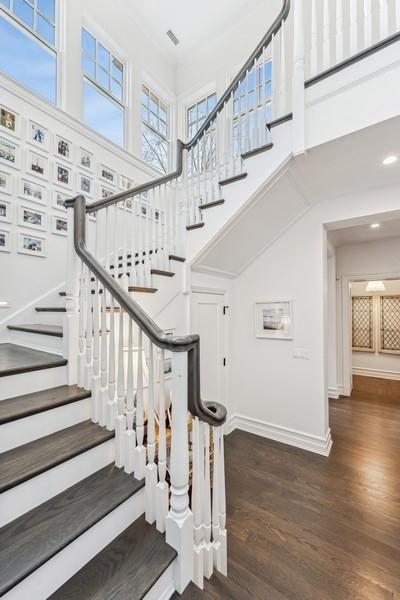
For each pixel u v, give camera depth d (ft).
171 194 9.16
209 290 10.31
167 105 15.80
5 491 3.55
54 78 9.97
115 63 12.65
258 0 12.71
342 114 6.33
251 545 5.65
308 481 7.82
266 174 7.70
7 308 8.16
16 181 8.37
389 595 4.63
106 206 6.78
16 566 3.00
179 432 3.85
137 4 12.71
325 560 5.30
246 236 9.72
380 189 8.90
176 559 3.84
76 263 5.77
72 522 3.60
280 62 7.93
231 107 8.69
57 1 10.14
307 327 10.03
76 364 5.75
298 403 10.09
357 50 6.25
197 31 14.05
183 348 3.76
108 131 12.19
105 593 3.23
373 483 7.70
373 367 20.67
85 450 4.42
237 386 11.65
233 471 8.35
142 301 7.83
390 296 20.06
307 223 10.12
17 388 5.08
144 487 4.43
